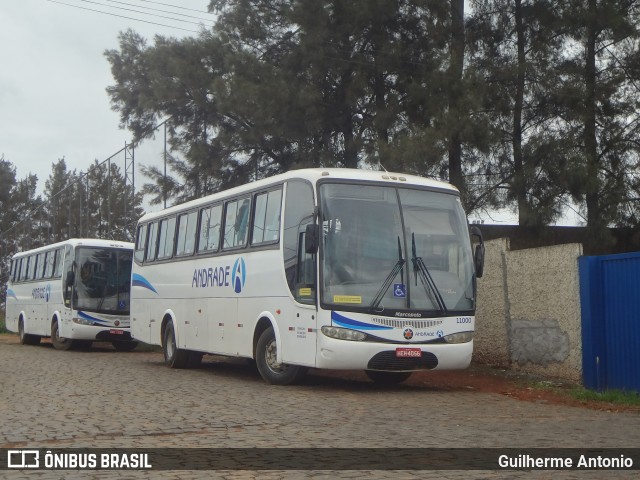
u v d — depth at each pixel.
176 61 30.67
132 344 30.16
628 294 14.20
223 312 17.48
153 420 10.75
